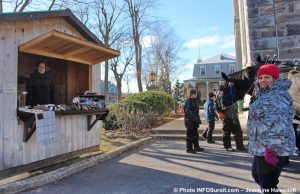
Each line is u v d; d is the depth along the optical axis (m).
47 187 5.88
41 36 6.52
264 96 3.95
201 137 11.63
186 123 9.09
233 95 7.72
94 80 9.44
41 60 9.20
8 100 6.27
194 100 9.16
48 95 7.76
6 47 6.24
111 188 5.79
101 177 6.54
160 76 42.62
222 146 10.10
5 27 6.21
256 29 12.01
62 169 6.71
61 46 7.43
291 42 11.63
